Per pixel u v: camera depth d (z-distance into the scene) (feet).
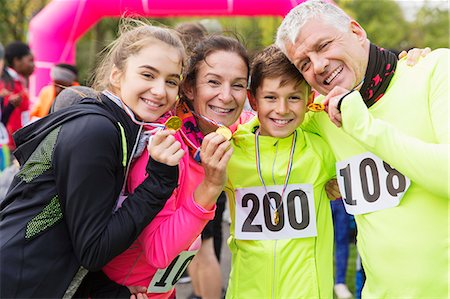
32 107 26.11
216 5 27.68
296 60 9.66
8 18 58.70
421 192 9.16
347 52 9.36
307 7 9.59
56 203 8.47
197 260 17.11
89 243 8.16
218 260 18.21
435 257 9.08
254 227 10.50
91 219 8.17
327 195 10.93
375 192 9.48
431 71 9.27
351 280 22.03
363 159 9.66
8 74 27.43
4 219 8.68
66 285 8.57
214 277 17.08
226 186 10.91
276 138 10.61
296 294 10.21
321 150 10.58
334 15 9.43
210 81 9.91
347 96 8.95
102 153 8.24
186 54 10.21
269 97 10.30
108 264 9.43
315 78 9.61
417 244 9.12
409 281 9.19
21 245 8.38
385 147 8.70
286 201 10.43
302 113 10.38
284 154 10.57
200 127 10.25
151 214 8.47
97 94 9.44
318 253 10.50
